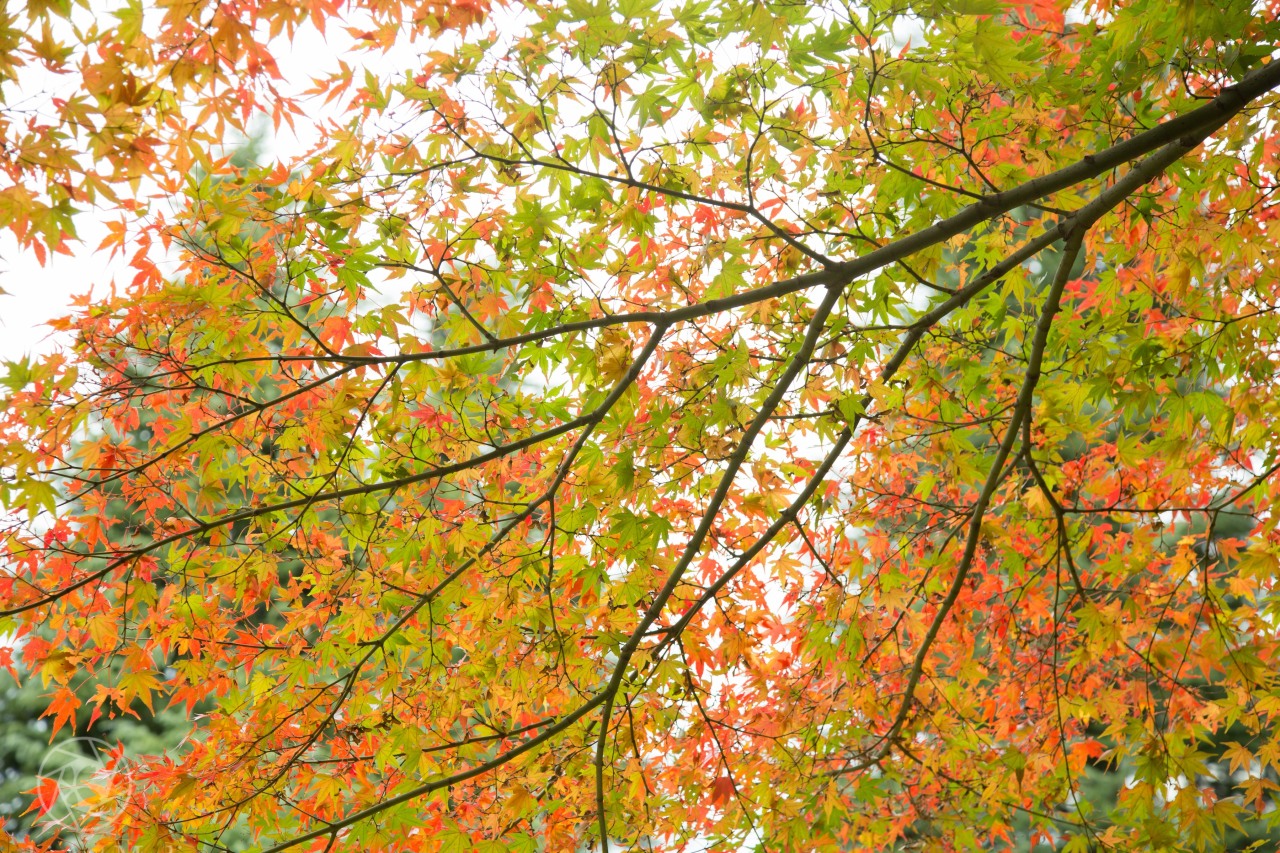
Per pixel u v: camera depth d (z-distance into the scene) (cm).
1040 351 380
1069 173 317
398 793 393
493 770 405
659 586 430
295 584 392
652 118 317
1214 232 393
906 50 304
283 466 372
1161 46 315
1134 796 414
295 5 267
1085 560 618
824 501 461
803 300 416
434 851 407
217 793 377
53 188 263
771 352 421
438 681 403
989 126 365
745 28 295
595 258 388
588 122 318
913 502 470
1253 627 443
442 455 395
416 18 298
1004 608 502
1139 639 520
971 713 520
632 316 350
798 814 457
